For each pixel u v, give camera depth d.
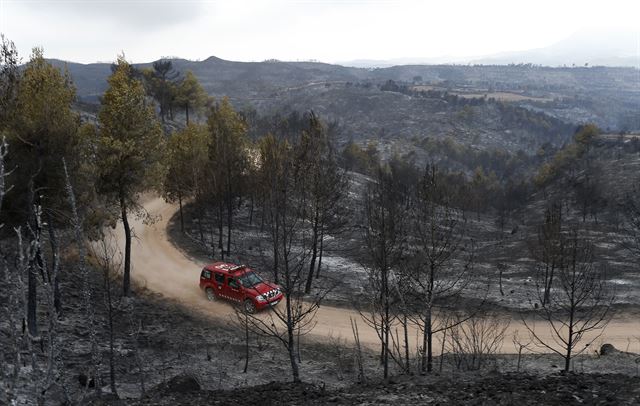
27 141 17.81
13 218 18.09
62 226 20.80
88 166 21.55
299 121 112.69
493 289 32.56
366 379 16.23
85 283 7.68
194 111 87.62
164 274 31.48
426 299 16.41
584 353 21.62
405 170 98.06
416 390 11.71
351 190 66.50
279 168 22.91
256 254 37.81
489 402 9.50
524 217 90.19
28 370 12.26
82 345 17.73
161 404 11.19
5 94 18.27
